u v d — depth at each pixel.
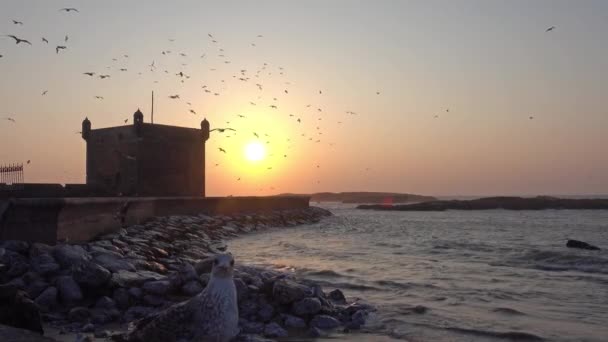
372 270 20.20
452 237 39.22
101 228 20.83
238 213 48.72
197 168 47.91
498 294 15.44
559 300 14.70
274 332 10.84
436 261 23.36
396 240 35.12
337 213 105.31
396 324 11.84
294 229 47.34
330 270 19.66
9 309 9.28
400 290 16.06
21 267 13.19
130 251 17.69
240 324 11.09
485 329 11.50
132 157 40.97
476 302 14.35
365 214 98.88
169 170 45.38
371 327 11.55
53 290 11.77
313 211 70.88
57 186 36.41
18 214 15.88
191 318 6.85
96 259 14.12
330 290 15.90
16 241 15.02
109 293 12.14
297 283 12.71
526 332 11.23
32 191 34.41
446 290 16.03
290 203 64.88
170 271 16.00
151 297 12.07
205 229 33.94
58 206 16.05
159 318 7.04
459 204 128.75
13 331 7.23
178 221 33.06
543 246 31.00
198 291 12.31
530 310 13.41
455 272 19.89
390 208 126.94
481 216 88.94
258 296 12.16
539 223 63.81
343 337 10.78
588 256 24.25
